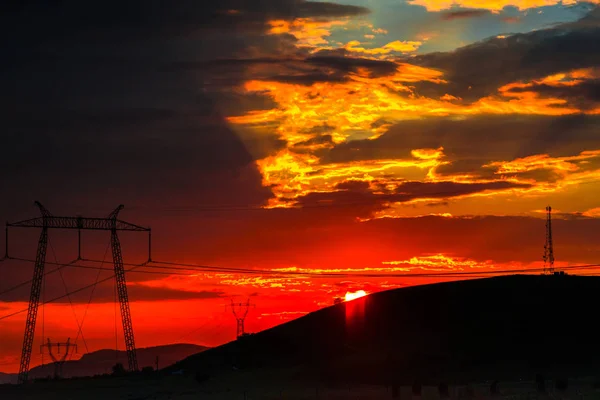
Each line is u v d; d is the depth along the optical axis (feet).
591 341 497.46
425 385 412.16
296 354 540.11
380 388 399.85
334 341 548.31
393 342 528.22
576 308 538.88
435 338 524.52
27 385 463.01
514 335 513.45
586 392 342.03
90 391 423.64
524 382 416.26
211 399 356.79
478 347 502.38
